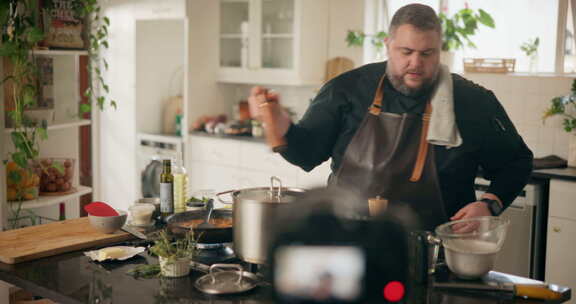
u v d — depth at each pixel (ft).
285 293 1.47
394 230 1.66
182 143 18.19
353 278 1.49
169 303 5.28
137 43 19.03
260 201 5.45
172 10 18.04
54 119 12.30
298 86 18.08
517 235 12.20
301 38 16.37
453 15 15.90
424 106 7.28
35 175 11.28
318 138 7.53
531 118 14.07
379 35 15.98
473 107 7.44
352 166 7.53
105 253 6.59
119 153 20.15
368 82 7.57
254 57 17.46
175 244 6.57
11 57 10.54
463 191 7.46
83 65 20.15
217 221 7.17
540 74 14.37
